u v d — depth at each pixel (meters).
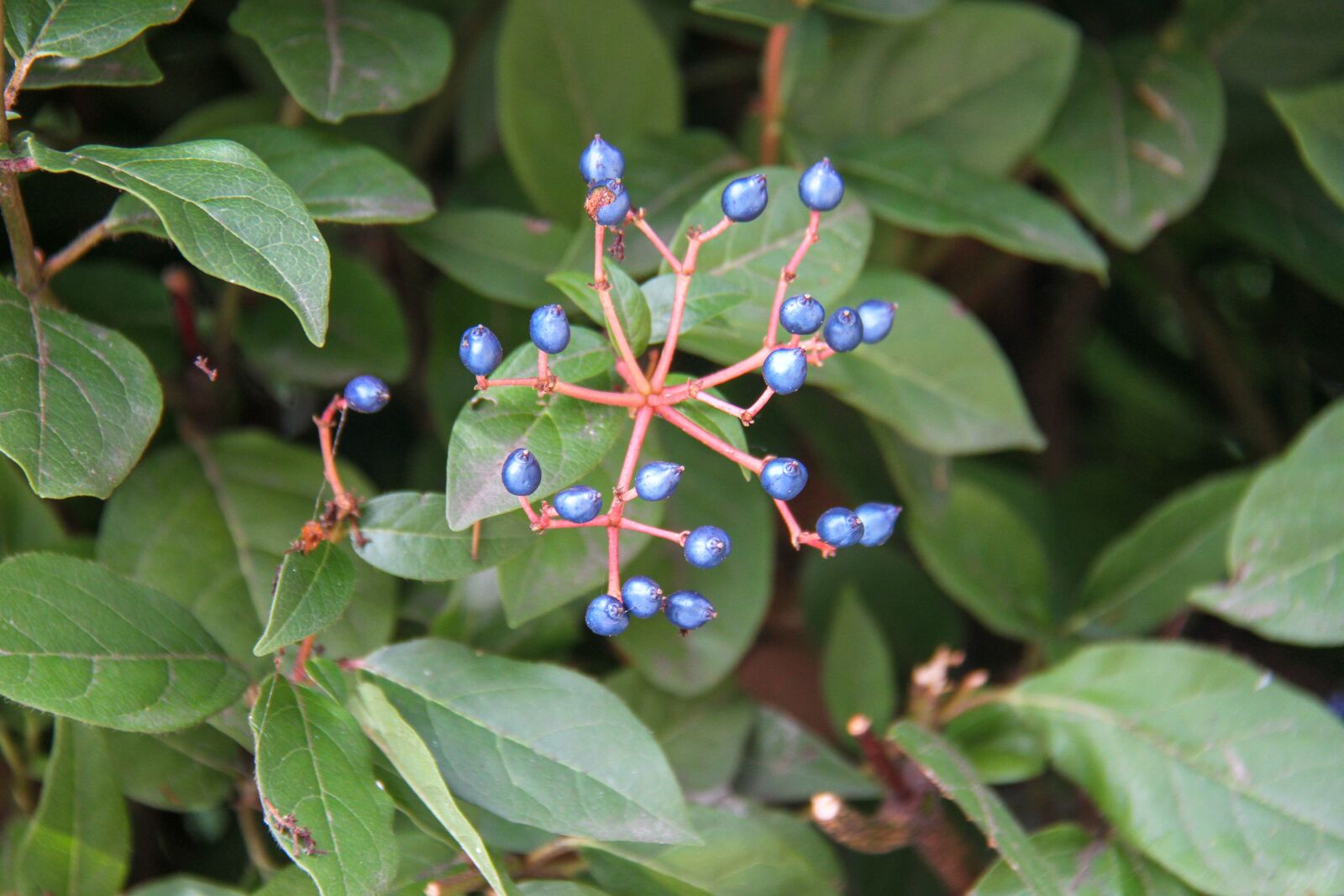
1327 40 0.75
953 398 0.66
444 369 0.70
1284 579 0.65
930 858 0.66
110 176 0.54
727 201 0.55
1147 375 0.98
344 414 0.56
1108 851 0.63
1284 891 0.62
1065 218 0.67
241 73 0.73
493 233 0.65
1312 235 0.76
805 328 0.55
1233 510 0.71
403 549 0.57
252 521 0.64
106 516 0.63
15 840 0.62
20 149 0.56
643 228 0.56
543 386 0.55
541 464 0.55
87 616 0.56
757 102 0.71
